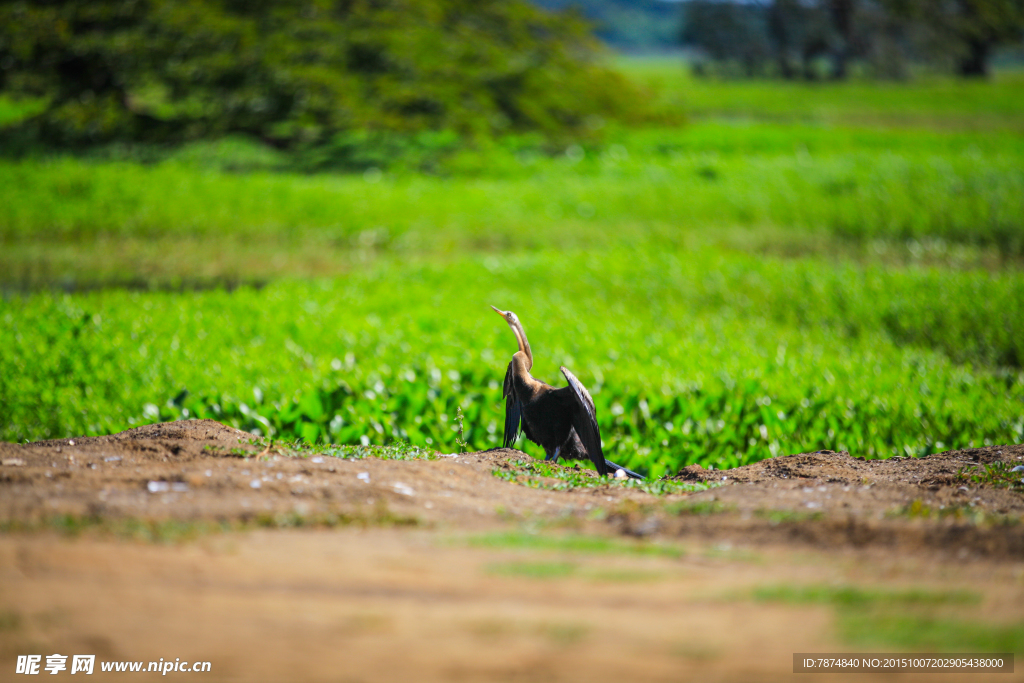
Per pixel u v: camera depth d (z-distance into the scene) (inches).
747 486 778.8
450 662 362.3
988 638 392.5
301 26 4347.9
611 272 2133.4
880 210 2802.7
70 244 2529.5
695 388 1217.4
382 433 1015.6
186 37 4097.0
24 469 690.2
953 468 872.9
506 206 3053.6
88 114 4001.0
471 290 2003.0
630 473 845.2
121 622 395.5
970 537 565.9
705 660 367.9
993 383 1366.9
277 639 382.9
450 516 651.5
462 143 4119.1
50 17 3993.6
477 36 4835.1
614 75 5182.1
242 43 4119.1
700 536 601.3
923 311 1803.6
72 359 1270.9
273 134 4335.6
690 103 7819.9
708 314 1877.5
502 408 1121.4
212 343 1430.9
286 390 1163.3
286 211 2869.1
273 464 759.7
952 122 6441.9
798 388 1222.9
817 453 940.6
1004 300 1833.2
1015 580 486.0
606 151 4259.4
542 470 856.9
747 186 3238.2
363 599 437.1
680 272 2117.4
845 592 459.8
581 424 763.4
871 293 1923.0
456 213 2962.6
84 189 2935.5
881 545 567.8
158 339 1434.5
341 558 508.7
